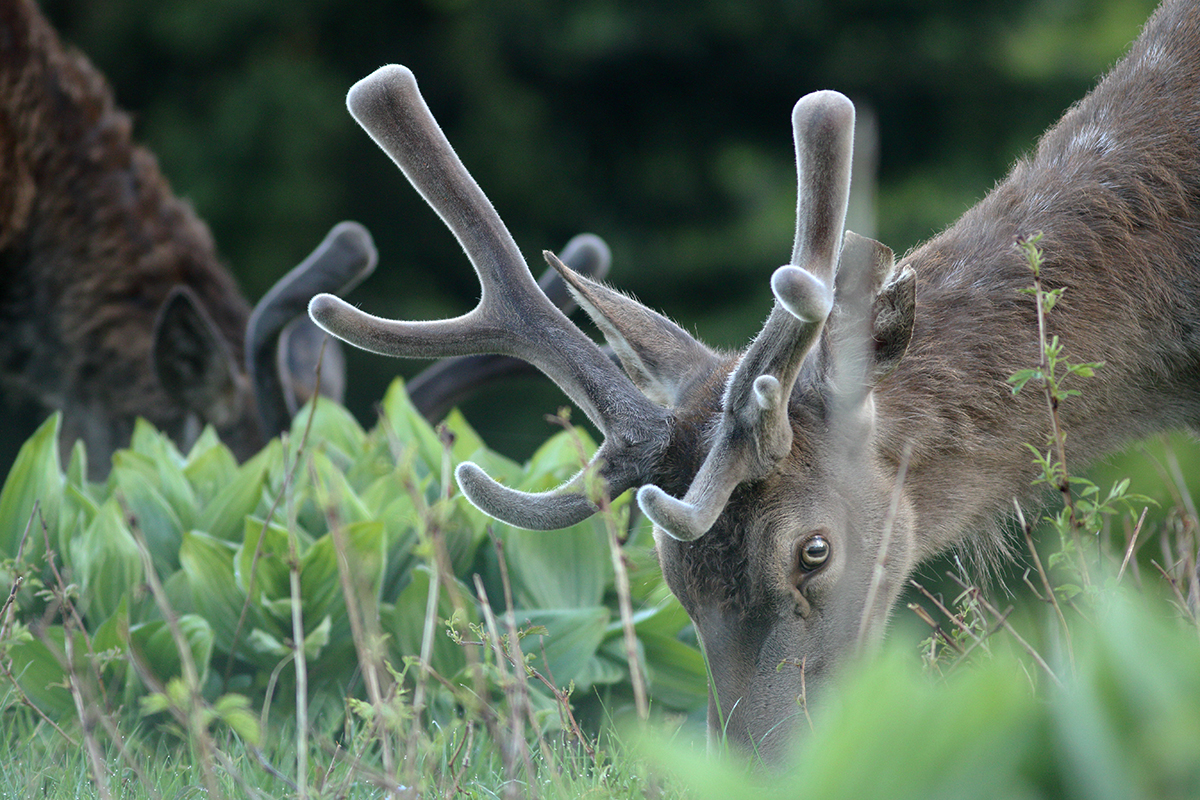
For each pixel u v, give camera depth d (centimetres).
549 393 2722
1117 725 295
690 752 334
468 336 738
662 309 3012
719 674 704
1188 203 847
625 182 3142
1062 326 823
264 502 972
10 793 685
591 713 873
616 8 3103
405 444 1023
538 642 849
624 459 700
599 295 796
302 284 1143
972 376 808
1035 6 3080
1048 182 865
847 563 715
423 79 3105
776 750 685
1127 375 851
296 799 621
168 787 677
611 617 936
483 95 3117
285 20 3002
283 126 2897
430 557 631
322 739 706
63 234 1357
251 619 866
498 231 748
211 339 1238
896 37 3045
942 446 796
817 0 3059
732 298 3009
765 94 3195
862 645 659
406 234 3112
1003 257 841
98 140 1397
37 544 898
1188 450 1491
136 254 1382
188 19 2941
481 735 767
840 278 723
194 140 2877
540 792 617
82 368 1358
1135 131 862
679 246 2995
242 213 2872
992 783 296
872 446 750
